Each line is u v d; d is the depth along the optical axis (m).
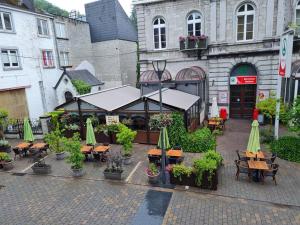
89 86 25.89
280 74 13.91
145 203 9.66
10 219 9.08
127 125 16.36
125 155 13.29
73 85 24.98
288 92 18.56
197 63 22.19
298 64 17.86
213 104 18.62
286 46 13.05
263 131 16.53
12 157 15.41
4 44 20.94
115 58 31.33
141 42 23.45
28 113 23.42
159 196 10.09
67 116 18.14
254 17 19.27
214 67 21.00
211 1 19.81
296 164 12.23
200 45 20.92
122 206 9.55
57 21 26.97
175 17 21.88
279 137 15.20
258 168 10.24
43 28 25.20
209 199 9.70
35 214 9.30
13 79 21.75
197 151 14.27
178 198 9.88
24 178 12.38
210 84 21.47
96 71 32.94
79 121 17.98
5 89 20.89
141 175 11.95
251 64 20.08
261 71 19.70
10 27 21.66
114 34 30.73
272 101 16.58
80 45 30.45
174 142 14.61
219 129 17.64
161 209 9.23
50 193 10.78
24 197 10.55
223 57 20.45
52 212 9.38
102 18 31.59
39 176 12.52
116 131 16.22
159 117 11.45
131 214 9.04
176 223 8.44
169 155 12.38
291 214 8.57
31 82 23.67
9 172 13.17
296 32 17.91
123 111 16.42
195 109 19.06
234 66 20.58
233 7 19.45
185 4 21.28
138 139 16.31
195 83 20.39
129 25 34.59
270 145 14.32
